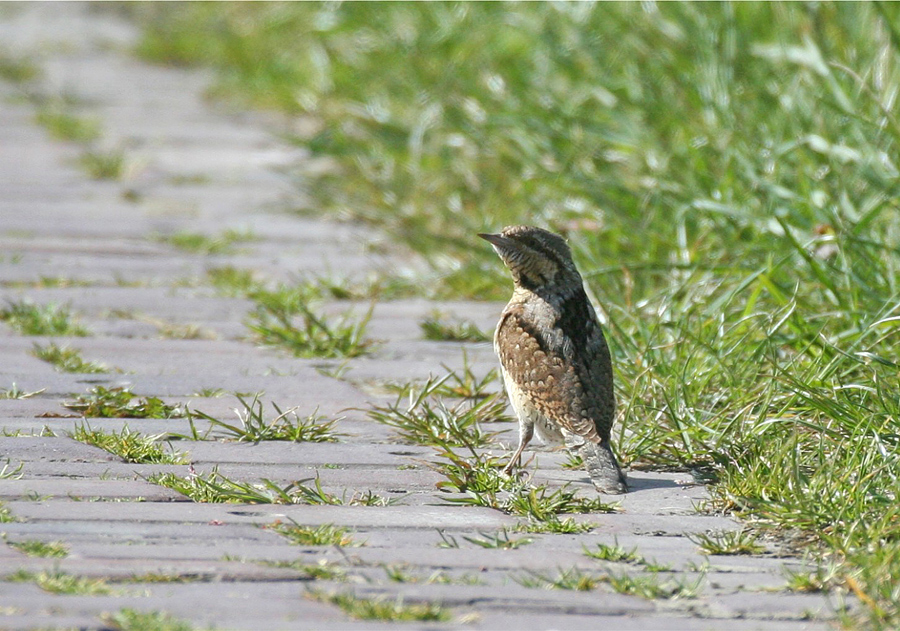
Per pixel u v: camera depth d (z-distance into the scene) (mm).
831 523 7047
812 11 15828
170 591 6051
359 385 10234
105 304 12141
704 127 14992
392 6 24016
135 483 7645
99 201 16203
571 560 6664
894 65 14484
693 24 17484
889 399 8508
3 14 31641
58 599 5871
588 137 16234
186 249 14289
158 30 29188
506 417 9633
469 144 17188
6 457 8016
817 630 5902
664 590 6281
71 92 23109
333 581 6273
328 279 13141
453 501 7609
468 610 6012
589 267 12242
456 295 12961
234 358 10766
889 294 10422
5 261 13406
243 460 8266
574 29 18922
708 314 10383
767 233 11984
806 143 13703
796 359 9242
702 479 8227
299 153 19359
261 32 27344
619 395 9305
